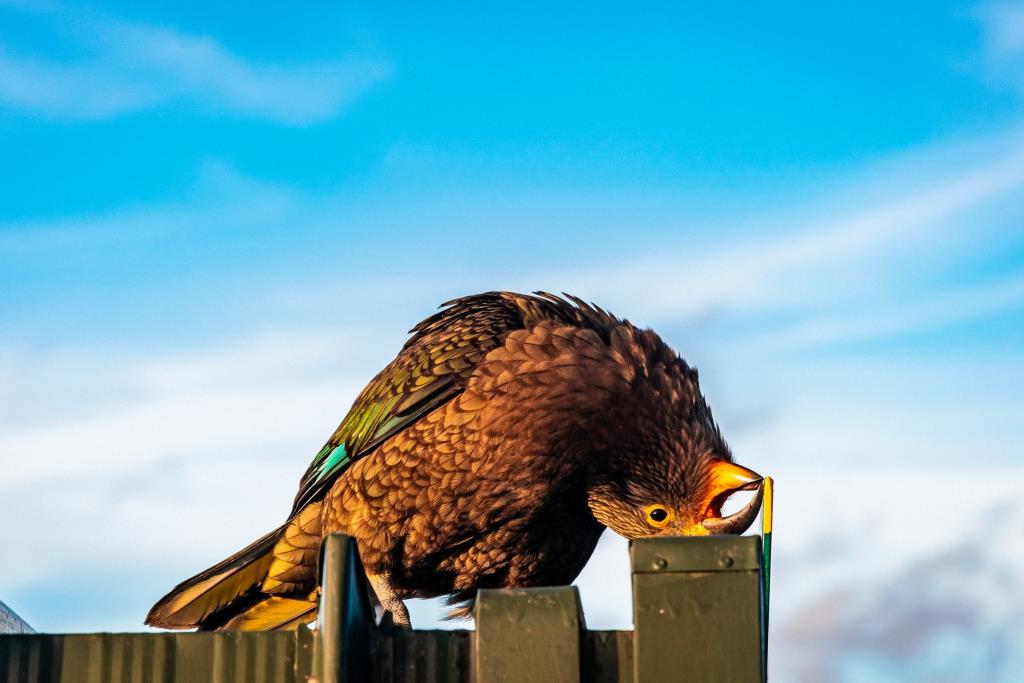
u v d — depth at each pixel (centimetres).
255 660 489
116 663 493
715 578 447
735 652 440
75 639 498
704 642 442
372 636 485
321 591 462
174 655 493
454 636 485
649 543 453
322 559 467
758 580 445
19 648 496
